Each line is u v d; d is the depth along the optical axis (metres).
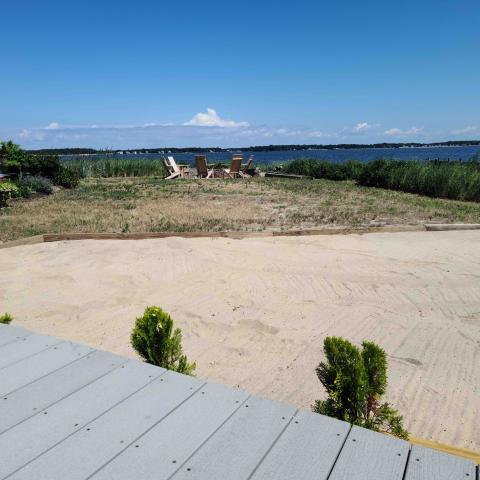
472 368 3.95
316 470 1.73
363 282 6.13
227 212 11.52
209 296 5.62
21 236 8.70
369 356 2.71
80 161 24.17
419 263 6.97
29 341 2.94
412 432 3.08
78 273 6.49
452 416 3.28
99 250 7.73
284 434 1.95
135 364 2.60
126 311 5.14
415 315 5.09
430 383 3.71
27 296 5.60
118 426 2.01
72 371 2.53
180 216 10.91
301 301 5.49
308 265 6.88
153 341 2.98
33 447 1.89
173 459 1.80
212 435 1.95
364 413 2.60
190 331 4.65
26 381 2.43
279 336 4.54
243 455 1.82
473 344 4.40
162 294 5.68
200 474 1.72
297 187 17.47
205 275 6.41
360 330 4.70
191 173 25.38
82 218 10.58
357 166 21.12
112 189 16.97
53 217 10.73
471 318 5.00
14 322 4.82
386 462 1.77
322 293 5.75
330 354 2.67
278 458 1.80
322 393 3.53
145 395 2.27
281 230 9.30
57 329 4.67
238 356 4.14
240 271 6.58
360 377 2.49
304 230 9.05
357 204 12.93
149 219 10.51
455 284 6.03
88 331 4.62
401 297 5.62
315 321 4.92
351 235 9.04
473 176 14.38
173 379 2.42
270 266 6.82
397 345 4.37
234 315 5.05
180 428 2.00
